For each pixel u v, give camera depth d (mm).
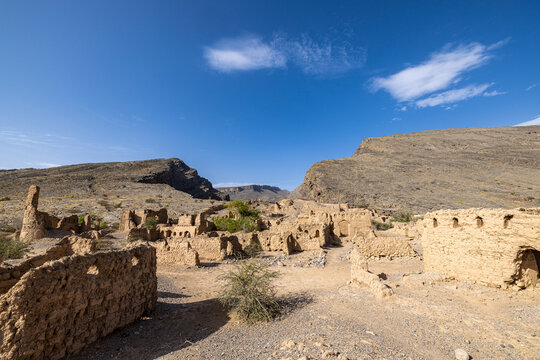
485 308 9492
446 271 13234
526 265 10898
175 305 12219
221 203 86000
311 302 11602
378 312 9602
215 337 8797
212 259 23156
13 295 6188
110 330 8680
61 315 7047
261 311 10281
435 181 117750
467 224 12391
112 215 56594
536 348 6809
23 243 23562
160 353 7711
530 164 132125
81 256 7875
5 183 106250
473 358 6492
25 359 6172
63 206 63000
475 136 195375
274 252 26875
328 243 32812
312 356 6516
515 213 10719
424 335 7719
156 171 149625
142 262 10602
